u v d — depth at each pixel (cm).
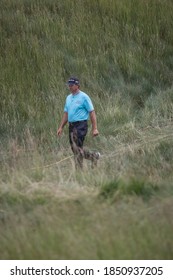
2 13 5122
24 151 3328
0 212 2273
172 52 4894
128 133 3616
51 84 4384
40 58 4609
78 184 2489
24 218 2127
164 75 4647
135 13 5200
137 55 4791
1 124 4041
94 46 4822
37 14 5125
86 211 2122
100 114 4034
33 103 4203
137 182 2359
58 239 1853
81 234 1891
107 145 3500
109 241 1803
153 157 3148
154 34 5003
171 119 3803
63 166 3042
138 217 2009
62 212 2139
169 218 1941
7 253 1844
